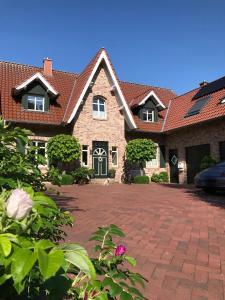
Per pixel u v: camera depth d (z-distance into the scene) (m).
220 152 17.62
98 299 1.53
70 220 2.33
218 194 13.20
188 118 20.20
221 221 7.52
